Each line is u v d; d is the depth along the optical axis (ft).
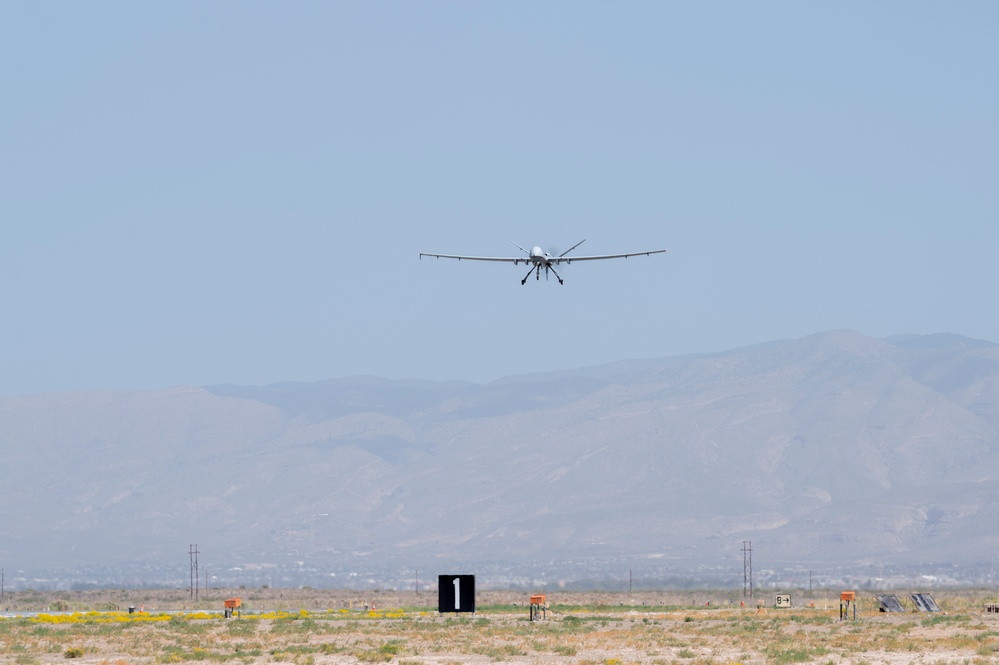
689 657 589.73
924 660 556.10
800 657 570.87
